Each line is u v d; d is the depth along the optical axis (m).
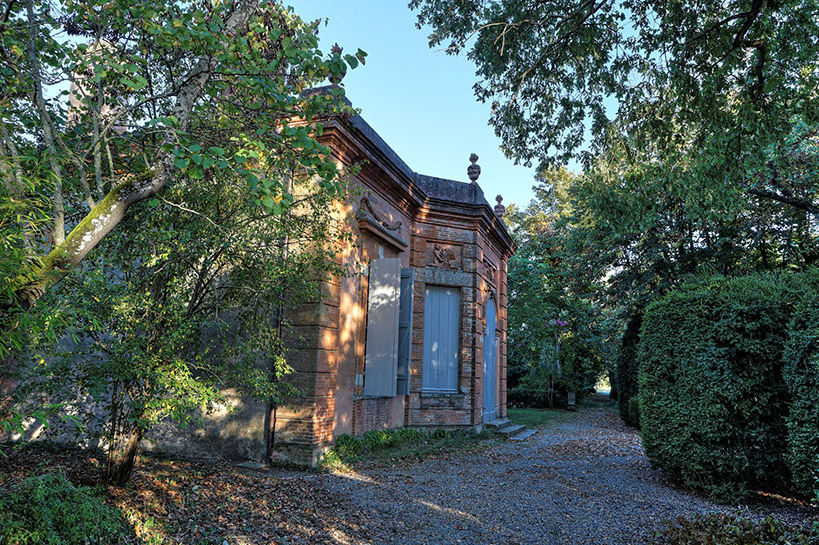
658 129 8.80
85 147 5.78
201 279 6.46
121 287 5.78
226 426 8.95
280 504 6.02
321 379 8.85
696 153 9.09
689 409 7.43
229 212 6.40
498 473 8.73
